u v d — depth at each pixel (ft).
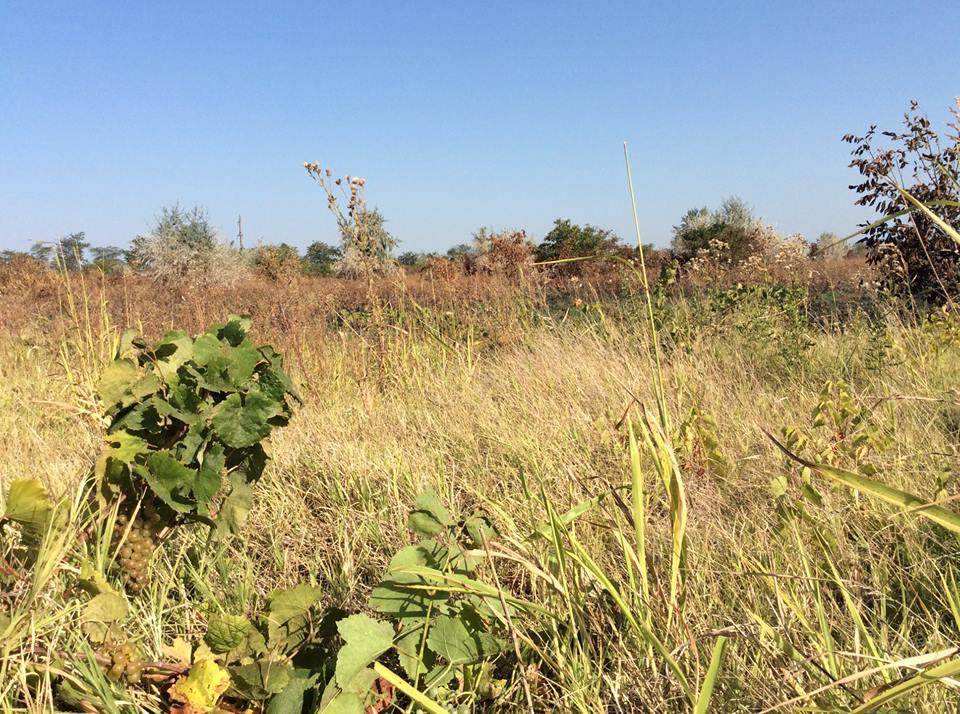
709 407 13.78
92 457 11.12
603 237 82.48
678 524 6.50
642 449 10.68
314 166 20.67
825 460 9.91
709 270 30.53
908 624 7.14
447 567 6.64
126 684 6.18
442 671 6.44
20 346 22.25
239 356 8.05
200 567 8.86
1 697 5.63
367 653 5.86
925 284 23.09
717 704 5.89
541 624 7.23
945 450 10.93
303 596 6.55
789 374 17.26
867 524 8.98
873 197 24.12
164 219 74.64
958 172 21.15
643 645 6.49
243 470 8.55
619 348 19.12
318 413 16.55
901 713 4.92
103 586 6.62
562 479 10.85
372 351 20.51
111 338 16.39
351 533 10.12
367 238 21.43
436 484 11.31
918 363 16.21
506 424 13.92
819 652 5.89
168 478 7.58
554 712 6.28
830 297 28.66
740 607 7.24
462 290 28.12
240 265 75.72
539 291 26.86
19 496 6.86
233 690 6.06
